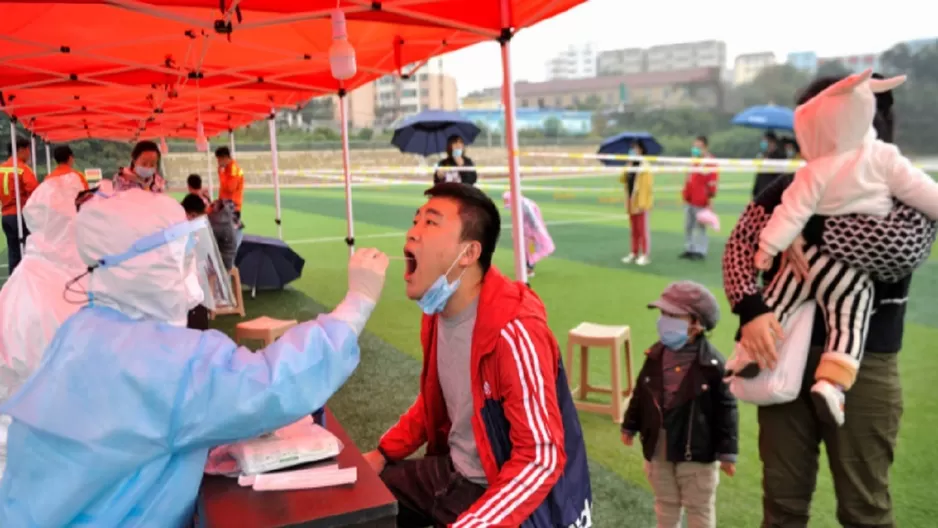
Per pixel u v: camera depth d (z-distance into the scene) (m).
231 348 1.64
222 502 1.63
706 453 2.83
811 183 2.19
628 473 3.72
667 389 2.90
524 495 1.73
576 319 6.91
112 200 1.65
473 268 1.97
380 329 6.60
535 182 34.12
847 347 2.16
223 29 3.91
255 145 40.47
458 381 2.07
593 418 4.52
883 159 2.13
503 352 1.83
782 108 14.15
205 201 8.81
